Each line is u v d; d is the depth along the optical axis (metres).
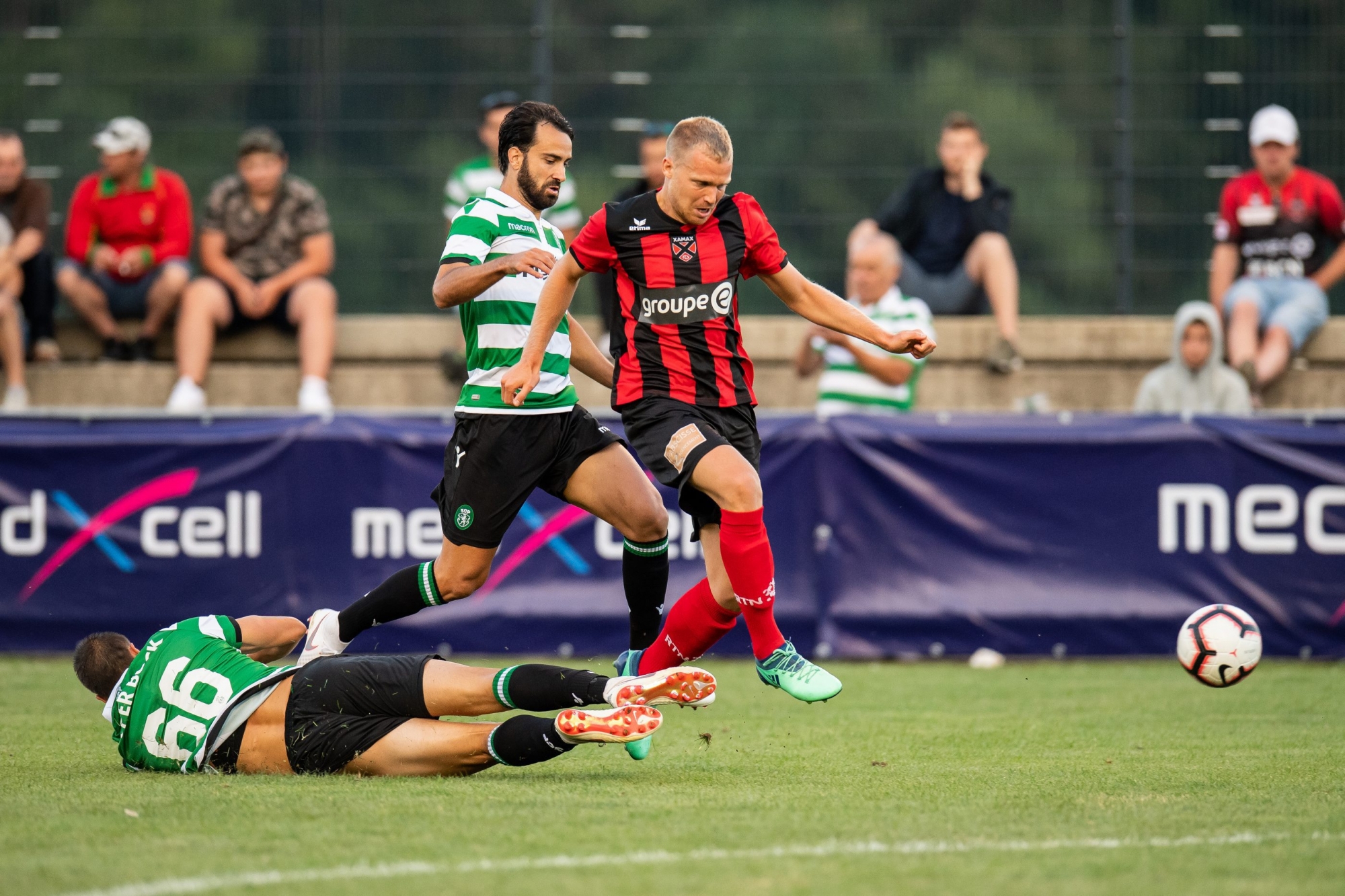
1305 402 36.16
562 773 15.59
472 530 16.98
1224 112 38.06
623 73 39.47
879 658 28.44
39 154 38.56
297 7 38.84
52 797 13.77
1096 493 28.67
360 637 28.38
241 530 28.52
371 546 28.52
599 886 10.52
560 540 28.53
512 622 28.33
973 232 36.38
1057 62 38.41
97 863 11.19
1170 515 28.67
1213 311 32.62
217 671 15.22
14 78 38.91
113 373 35.41
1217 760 16.94
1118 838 12.25
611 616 28.33
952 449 28.73
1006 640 28.42
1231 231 36.34
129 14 39.38
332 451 28.59
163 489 28.53
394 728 14.83
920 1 40.03
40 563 28.53
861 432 28.72
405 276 38.09
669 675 13.88
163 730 15.09
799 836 12.22
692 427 15.80
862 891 10.40
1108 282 37.91
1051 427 28.77
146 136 35.38
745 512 15.44
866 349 32.53
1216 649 19.98
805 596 28.52
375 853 11.52
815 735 19.12
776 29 46.56
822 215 38.50
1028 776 15.56
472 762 14.72
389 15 39.28
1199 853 11.66
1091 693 23.94
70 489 28.61
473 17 39.53
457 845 11.80
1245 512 28.59
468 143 38.69
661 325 16.12
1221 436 28.69
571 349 17.84
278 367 35.69
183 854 11.48
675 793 14.25
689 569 28.47
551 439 17.08
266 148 34.91
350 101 38.59
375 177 38.47
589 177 38.59
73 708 21.56
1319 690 24.31
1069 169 38.12
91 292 35.59
